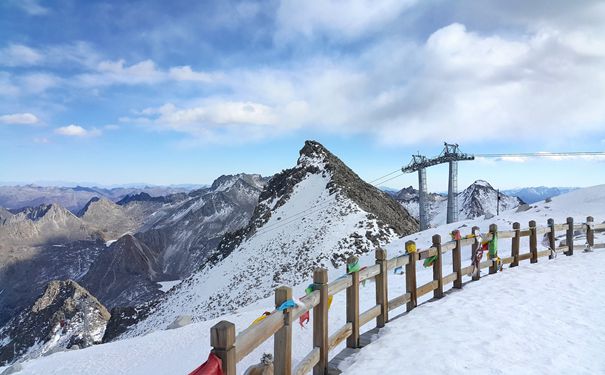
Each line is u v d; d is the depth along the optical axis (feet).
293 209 337.31
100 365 51.08
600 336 27.27
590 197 139.64
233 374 14.02
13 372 56.18
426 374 21.77
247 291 234.38
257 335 15.96
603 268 47.98
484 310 32.27
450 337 26.66
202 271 352.28
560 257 57.11
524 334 27.25
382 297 29.81
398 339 26.96
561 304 34.09
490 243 46.32
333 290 23.57
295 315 19.21
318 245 241.96
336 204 296.10
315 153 428.56
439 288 36.63
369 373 22.44
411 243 33.40
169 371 41.75
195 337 53.88
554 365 22.81
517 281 42.04
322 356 22.17
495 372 21.89
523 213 145.38
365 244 232.73
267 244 290.35
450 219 290.56
